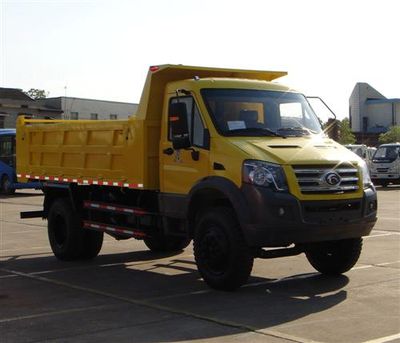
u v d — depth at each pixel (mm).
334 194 7785
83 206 10789
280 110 8945
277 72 10180
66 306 7492
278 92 9125
